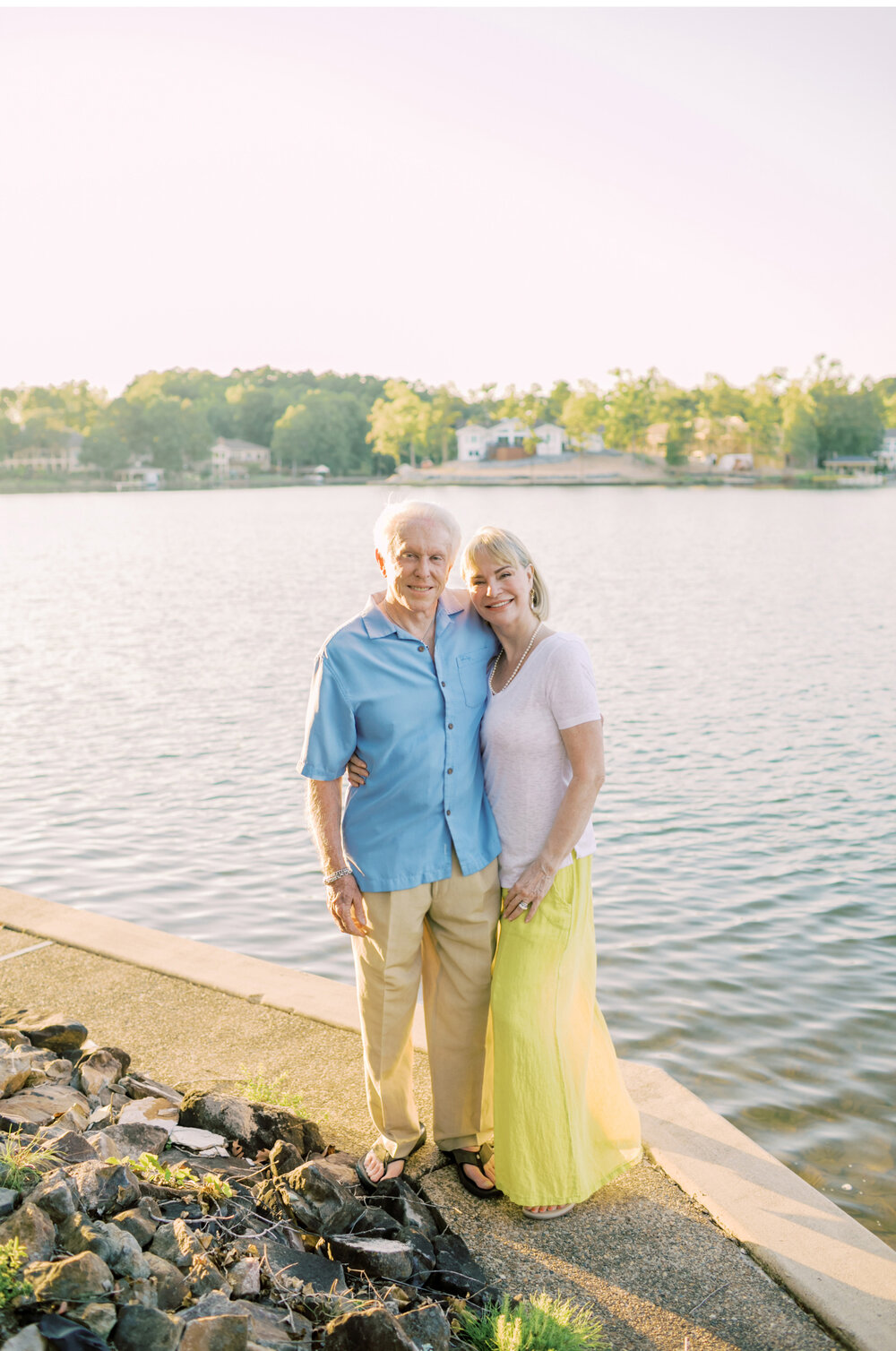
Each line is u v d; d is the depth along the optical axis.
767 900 7.36
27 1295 2.16
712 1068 5.12
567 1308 2.60
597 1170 3.16
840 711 14.13
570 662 3.01
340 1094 3.65
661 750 11.98
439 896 3.14
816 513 79.81
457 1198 3.19
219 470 164.62
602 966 6.30
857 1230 2.98
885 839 8.72
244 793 10.27
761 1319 2.69
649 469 149.75
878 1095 4.86
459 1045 3.22
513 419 157.50
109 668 17.83
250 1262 2.50
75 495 144.75
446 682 3.07
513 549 3.02
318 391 181.62
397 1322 2.32
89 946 4.81
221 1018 4.18
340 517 76.44
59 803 9.98
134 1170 2.79
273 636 21.59
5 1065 3.28
